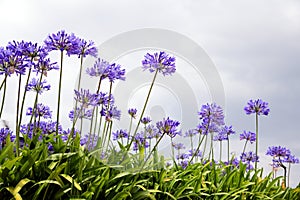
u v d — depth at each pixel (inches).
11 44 131.4
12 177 126.2
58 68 137.8
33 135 145.3
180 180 154.1
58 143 136.3
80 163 135.4
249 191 175.5
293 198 189.3
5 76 131.6
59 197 127.9
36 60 135.1
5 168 124.4
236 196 159.9
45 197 129.6
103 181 132.0
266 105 182.4
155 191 139.9
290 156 205.9
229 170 173.8
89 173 136.9
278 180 194.2
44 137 137.1
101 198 134.5
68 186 129.9
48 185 126.3
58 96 135.4
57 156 132.4
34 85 144.9
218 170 171.9
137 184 145.0
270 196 179.5
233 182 171.9
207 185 165.8
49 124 159.8
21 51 129.6
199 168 167.8
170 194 143.9
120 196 132.0
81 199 124.6
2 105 133.3
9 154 130.0
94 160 140.0
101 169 141.3
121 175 137.2
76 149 137.9
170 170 161.5
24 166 126.5
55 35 131.7
